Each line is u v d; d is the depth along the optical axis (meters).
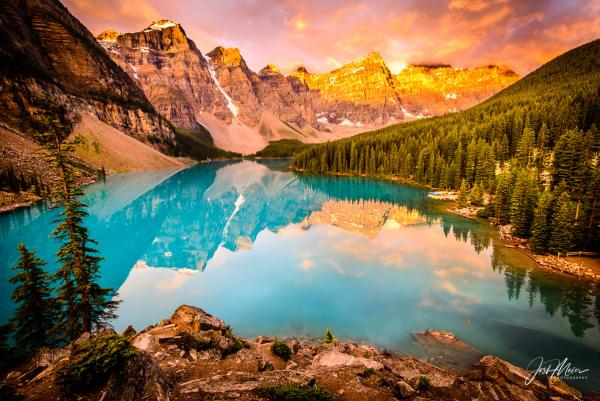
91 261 24.62
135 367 10.90
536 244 47.88
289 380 13.39
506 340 27.77
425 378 17.38
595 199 46.81
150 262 52.16
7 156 98.94
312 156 194.75
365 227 69.69
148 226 77.38
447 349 26.11
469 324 30.48
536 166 84.56
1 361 14.23
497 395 17.47
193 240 66.69
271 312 33.78
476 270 43.72
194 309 21.05
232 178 166.50
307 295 37.78
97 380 10.41
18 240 57.06
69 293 23.92
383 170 149.75
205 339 16.78
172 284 42.34
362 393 14.10
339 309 34.06
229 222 82.69
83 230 24.59
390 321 31.30
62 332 23.12
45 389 10.27
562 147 73.06
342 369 16.09
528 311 32.81
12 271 44.16
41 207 79.44
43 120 23.14
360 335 28.78
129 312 34.22
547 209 48.22
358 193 115.38
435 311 33.09
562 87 159.50
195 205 103.69
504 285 38.94
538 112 107.75
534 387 19.31
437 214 77.44
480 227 64.81
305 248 56.84
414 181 130.12
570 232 44.53
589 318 31.44
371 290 38.56
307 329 30.19
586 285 38.47
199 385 12.46
